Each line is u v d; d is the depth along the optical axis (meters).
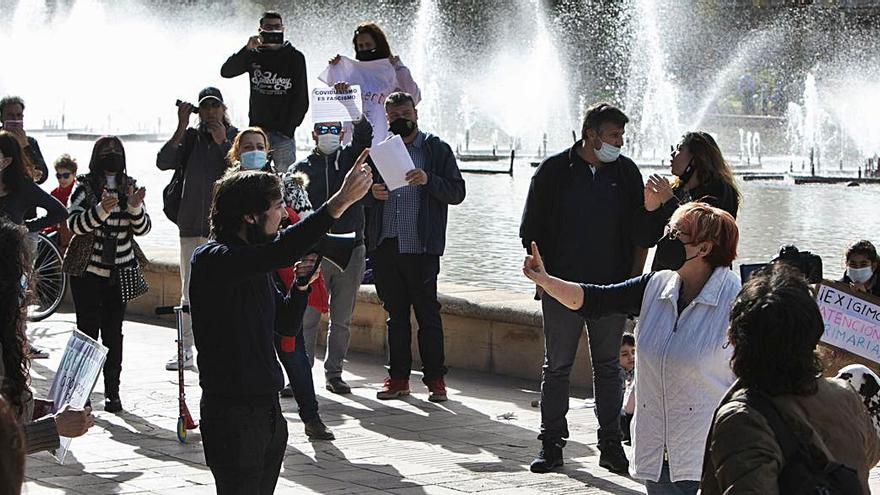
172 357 12.00
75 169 14.47
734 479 3.89
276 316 6.46
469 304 11.66
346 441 9.07
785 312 3.99
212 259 5.54
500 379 11.39
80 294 9.88
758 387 4.02
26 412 5.20
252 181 5.63
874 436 4.16
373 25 11.78
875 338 6.48
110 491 7.62
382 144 9.29
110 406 9.85
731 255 5.62
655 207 7.56
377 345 12.53
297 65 12.34
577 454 8.75
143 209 9.90
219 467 5.70
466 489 7.78
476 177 34.03
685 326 5.54
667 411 5.55
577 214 8.27
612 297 5.82
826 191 30.75
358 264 10.66
